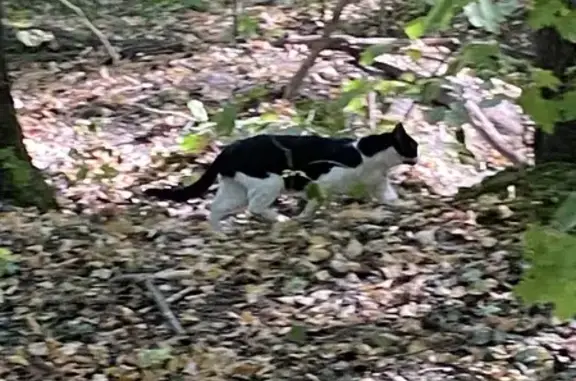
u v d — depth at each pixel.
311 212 7.88
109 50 12.45
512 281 6.22
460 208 7.54
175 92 12.20
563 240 2.45
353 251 6.88
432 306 6.05
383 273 6.55
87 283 6.75
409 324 5.85
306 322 6.00
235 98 7.51
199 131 6.75
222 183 7.95
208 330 5.99
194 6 14.98
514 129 10.15
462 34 11.99
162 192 8.08
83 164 9.71
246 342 5.80
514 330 5.65
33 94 12.39
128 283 6.71
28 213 8.30
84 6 15.49
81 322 6.21
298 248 7.11
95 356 5.75
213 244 7.41
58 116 11.67
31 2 15.35
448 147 8.46
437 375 5.22
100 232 7.76
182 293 6.51
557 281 2.39
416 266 6.60
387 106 9.07
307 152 7.84
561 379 5.11
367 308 6.12
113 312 6.32
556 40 6.14
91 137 10.99
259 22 14.47
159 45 13.91
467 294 6.13
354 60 12.77
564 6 3.16
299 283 6.52
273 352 5.64
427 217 7.47
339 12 10.29
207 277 6.72
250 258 6.98
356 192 7.88
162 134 11.01
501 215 7.13
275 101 11.40
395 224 7.40
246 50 13.52
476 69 4.50
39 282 6.80
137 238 7.65
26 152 8.84
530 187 4.38
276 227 7.66
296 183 7.94
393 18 13.91
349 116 7.38
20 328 6.17
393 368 5.34
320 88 11.91
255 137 7.94
